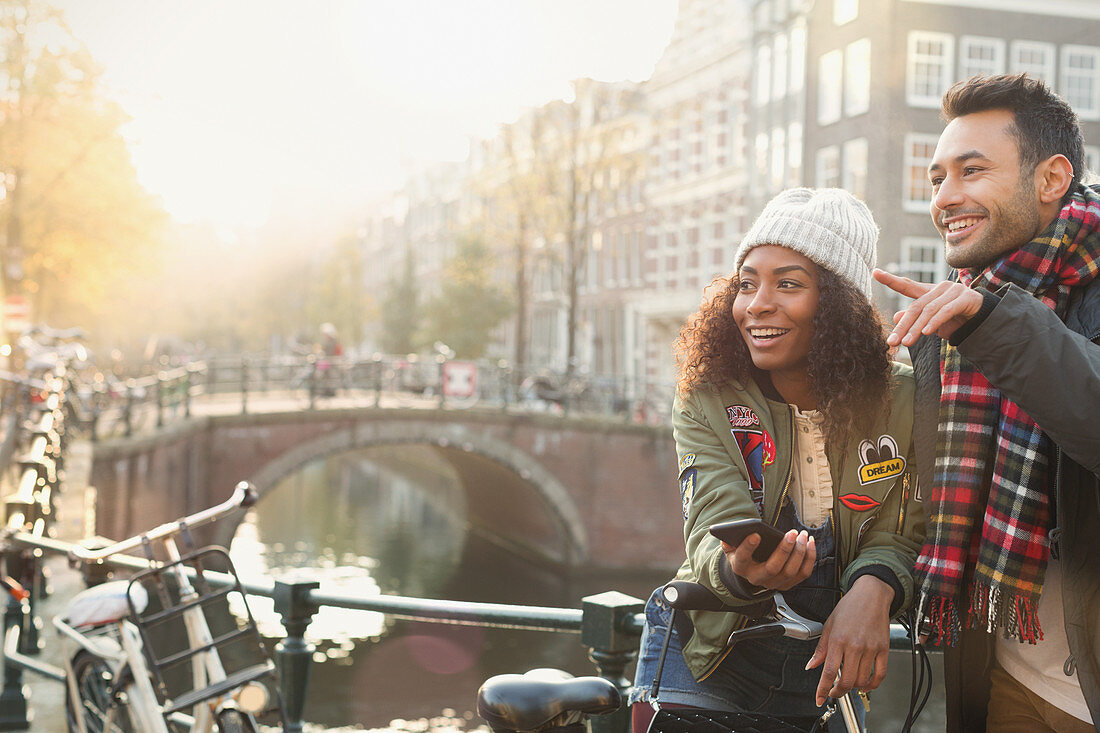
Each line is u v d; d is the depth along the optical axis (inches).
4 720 183.9
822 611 62.6
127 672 132.4
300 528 1134.4
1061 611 57.9
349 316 1967.3
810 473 63.1
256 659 430.9
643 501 944.3
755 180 1083.9
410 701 576.4
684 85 1244.5
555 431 931.3
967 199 60.2
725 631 61.2
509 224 1196.5
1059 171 59.4
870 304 62.0
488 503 1144.8
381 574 916.6
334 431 869.8
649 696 63.2
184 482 749.9
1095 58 915.4
